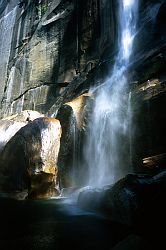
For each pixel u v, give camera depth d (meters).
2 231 4.84
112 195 5.59
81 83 14.95
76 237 4.49
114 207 5.45
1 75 23.61
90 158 10.62
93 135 10.43
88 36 17.86
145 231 4.69
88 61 16.98
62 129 10.73
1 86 23.17
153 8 12.04
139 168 8.48
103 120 9.97
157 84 8.08
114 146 9.48
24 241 4.30
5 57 24.02
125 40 13.45
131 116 8.76
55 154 9.41
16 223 5.41
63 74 18.64
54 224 5.30
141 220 4.83
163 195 4.89
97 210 5.97
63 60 19.00
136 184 5.28
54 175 9.18
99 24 17.34
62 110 10.98
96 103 10.58
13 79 22.09
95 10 17.81
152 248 3.74
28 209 6.86
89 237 4.48
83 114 10.60
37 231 4.84
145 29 11.97
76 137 10.52
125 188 5.32
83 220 5.55
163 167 6.73
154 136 8.07
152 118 8.08
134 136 8.69
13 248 3.97
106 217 5.67
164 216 4.68
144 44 11.66
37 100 19.52
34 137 9.41
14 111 20.80
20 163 9.45
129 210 5.01
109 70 13.40
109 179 9.62
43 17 21.41
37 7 22.56
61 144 10.56
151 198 4.96
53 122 9.91
